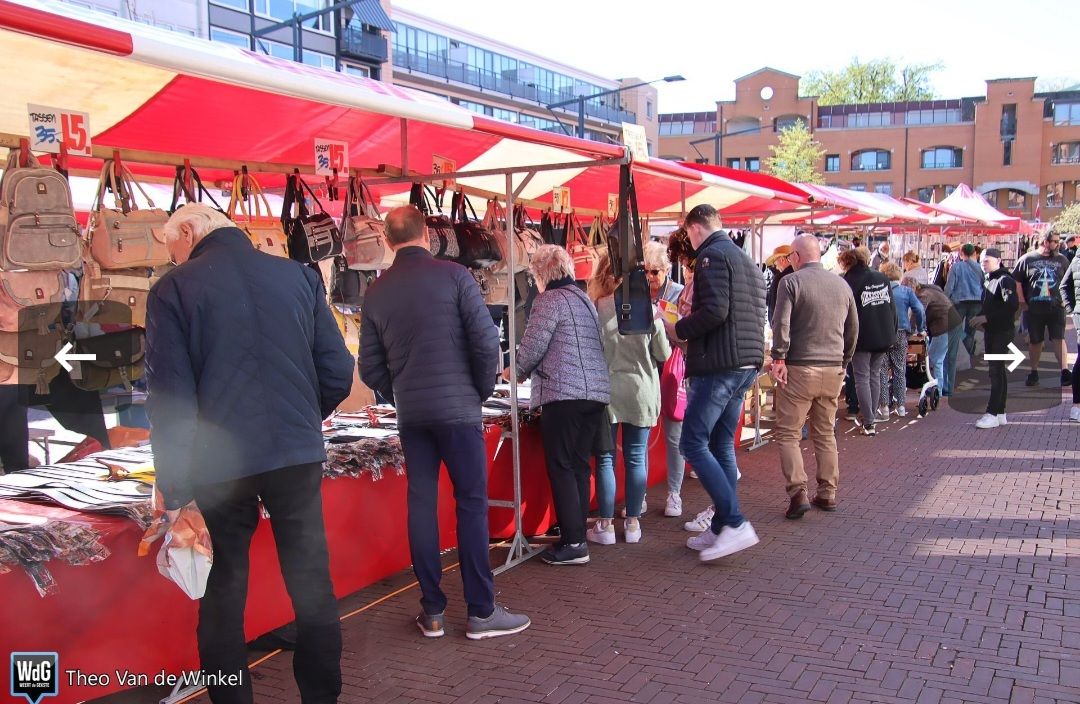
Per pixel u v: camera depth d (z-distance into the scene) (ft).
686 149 213.66
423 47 158.81
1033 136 184.34
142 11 72.13
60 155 12.10
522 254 19.61
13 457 14.14
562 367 14.82
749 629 12.31
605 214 26.76
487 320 12.19
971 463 22.26
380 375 12.57
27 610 8.82
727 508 15.11
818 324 17.44
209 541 8.96
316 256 14.85
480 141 17.62
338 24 108.17
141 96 12.53
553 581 14.56
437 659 11.65
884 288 25.77
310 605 9.29
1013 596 13.16
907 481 20.59
